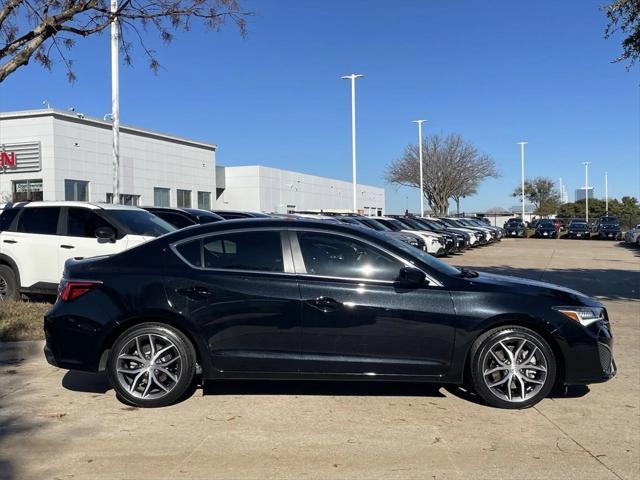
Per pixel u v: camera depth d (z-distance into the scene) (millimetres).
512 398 5289
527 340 5270
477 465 4180
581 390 5918
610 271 19125
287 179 57469
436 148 56781
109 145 37000
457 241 27391
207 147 47656
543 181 102500
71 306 5328
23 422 4965
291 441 4582
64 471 4051
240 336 5227
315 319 5195
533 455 4359
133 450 4406
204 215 13555
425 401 5531
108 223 9398
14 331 7395
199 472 4043
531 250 31203
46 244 9430
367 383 6047
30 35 8234
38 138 32750
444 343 5199
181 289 5242
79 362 5289
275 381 6098
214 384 5984
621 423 5031
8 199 33188
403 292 5230
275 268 5328
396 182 58312
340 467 4129
